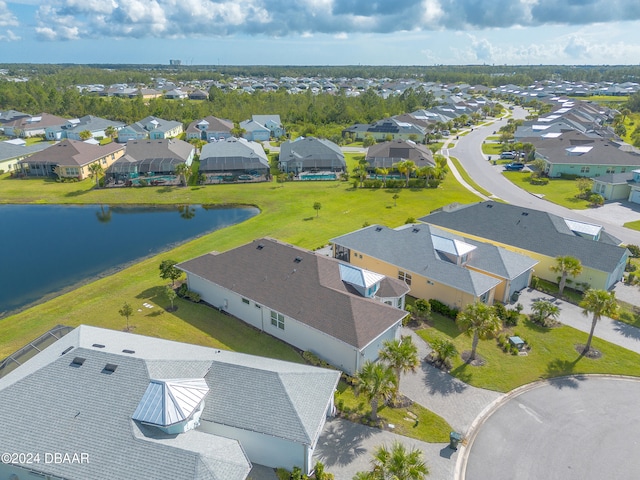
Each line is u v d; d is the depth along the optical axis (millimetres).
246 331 36156
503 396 28938
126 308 35875
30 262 51844
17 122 129875
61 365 24562
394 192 77750
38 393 23375
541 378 30797
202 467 19656
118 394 22906
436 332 36500
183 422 21906
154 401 22266
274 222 62875
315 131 133000
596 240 47844
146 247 56031
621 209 67875
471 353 32938
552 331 36531
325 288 33969
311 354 32344
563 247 45219
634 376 31062
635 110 173375
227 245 54281
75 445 21094
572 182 83688
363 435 25438
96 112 154125
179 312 38875
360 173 85188
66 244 57188
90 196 76062
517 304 40750
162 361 24984
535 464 23688
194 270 40094
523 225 49250
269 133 130250
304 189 79688
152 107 153625
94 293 42531
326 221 63125
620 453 24453
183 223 64625
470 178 87250
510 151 107812
